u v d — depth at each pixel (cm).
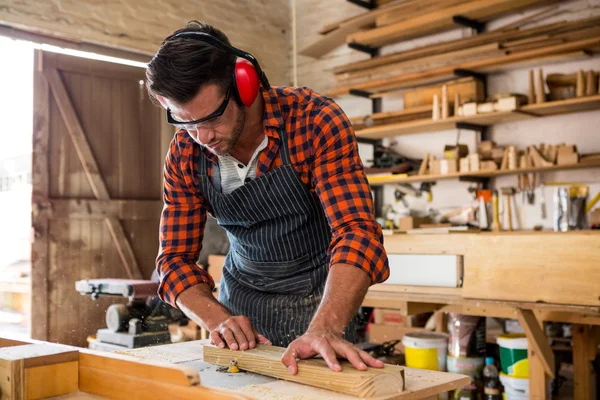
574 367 309
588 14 421
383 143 536
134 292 345
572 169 425
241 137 148
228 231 169
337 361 114
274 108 146
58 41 455
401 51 511
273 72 602
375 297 296
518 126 455
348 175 143
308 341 120
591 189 419
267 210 156
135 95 502
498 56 436
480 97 459
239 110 131
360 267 131
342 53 575
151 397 100
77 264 462
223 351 138
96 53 475
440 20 466
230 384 120
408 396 110
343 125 144
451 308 287
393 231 307
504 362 295
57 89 459
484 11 449
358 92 523
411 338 320
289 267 161
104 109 484
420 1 478
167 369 97
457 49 459
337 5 583
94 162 475
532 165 419
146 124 507
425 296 278
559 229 423
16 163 561
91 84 477
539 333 254
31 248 441
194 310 153
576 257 233
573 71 427
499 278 252
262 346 140
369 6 541
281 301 162
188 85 120
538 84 414
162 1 512
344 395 109
